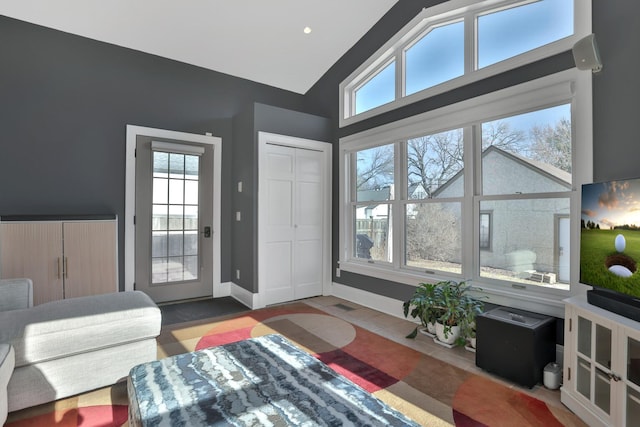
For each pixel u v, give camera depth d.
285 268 4.02
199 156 4.18
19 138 3.22
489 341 2.29
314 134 4.27
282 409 1.20
